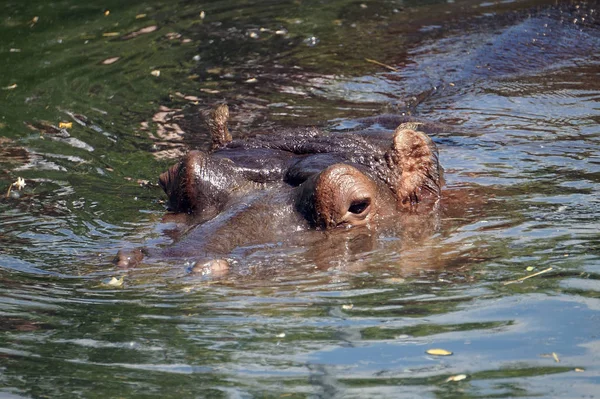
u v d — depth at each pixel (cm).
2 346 1600
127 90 3591
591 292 1694
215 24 4525
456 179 2389
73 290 1834
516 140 2703
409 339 1562
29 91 3647
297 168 2158
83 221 2269
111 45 4241
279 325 1642
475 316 1633
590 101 3033
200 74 3728
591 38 3675
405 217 2128
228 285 1802
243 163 2212
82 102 3472
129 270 1881
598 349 1480
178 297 1766
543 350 1493
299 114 3088
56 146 2981
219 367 1498
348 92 3325
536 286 1739
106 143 2989
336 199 2022
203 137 2962
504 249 1933
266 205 2059
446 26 4100
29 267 1970
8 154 2916
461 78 3362
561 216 2109
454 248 1952
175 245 1948
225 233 1961
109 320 1692
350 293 1756
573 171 2422
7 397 1416
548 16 3966
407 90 3291
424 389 1390
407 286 1775
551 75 3316
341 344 1559
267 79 3584
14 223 2284
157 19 4659
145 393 1420
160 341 1603
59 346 1598
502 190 2300
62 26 4584
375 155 2228
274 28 4391
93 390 1435
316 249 1947
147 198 2431
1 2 5025
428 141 2252
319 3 4853
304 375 1455
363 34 4156
